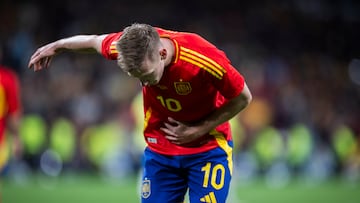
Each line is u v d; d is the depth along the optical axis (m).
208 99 18.86
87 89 64.69
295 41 87.38
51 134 57.28
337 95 78.94
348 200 44.62
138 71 16.48
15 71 66.75
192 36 18.09
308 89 76.44
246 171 61.44
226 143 20.28
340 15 95.81
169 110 19.20
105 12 78.75
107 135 58.22
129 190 47.50
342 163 64.81
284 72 77.56
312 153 63.81
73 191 46.19
